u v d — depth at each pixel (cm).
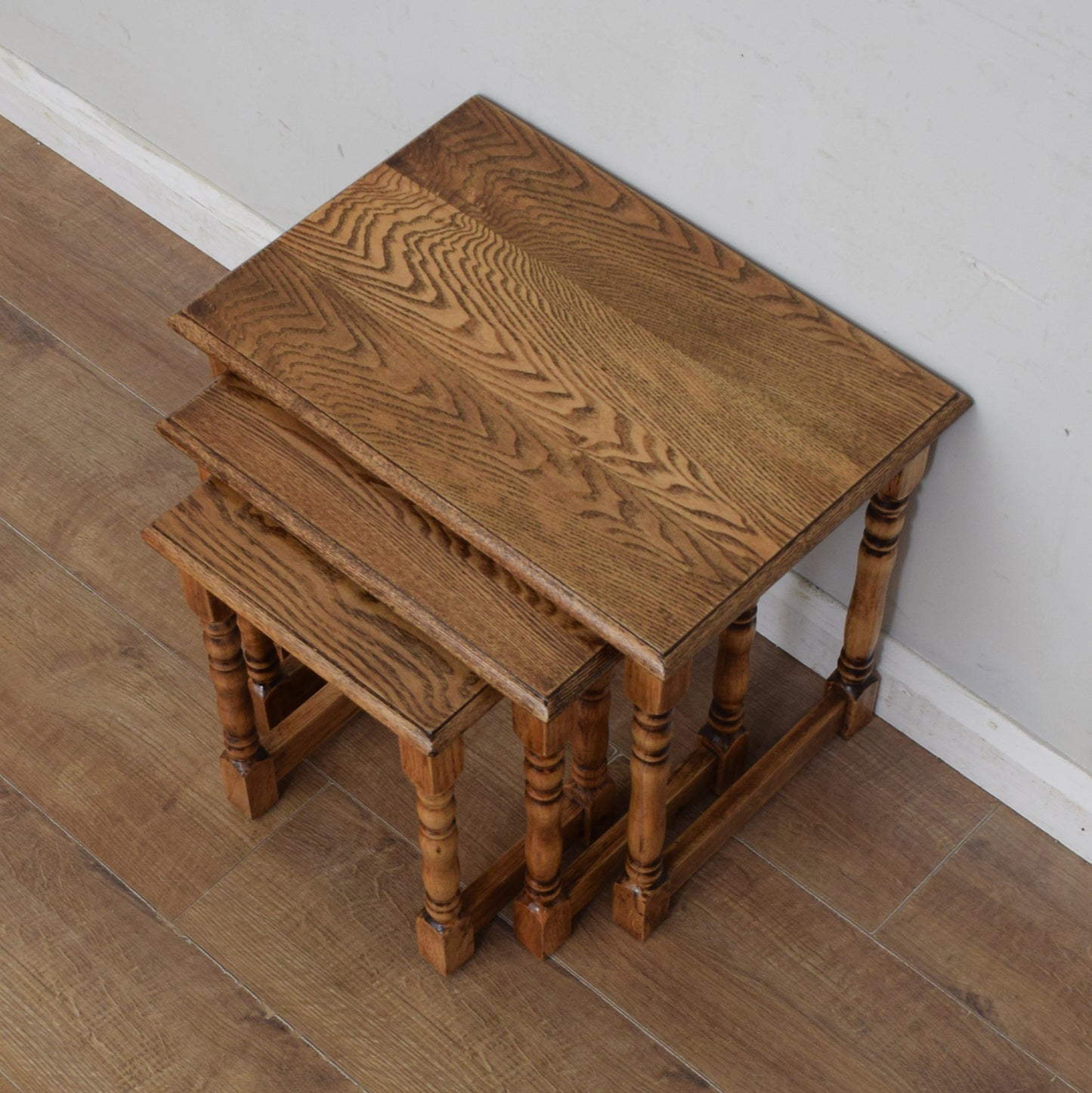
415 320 168
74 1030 173
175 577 215
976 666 188
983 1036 174
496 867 177
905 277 162
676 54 165
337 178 225
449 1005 175
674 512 152
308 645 150
